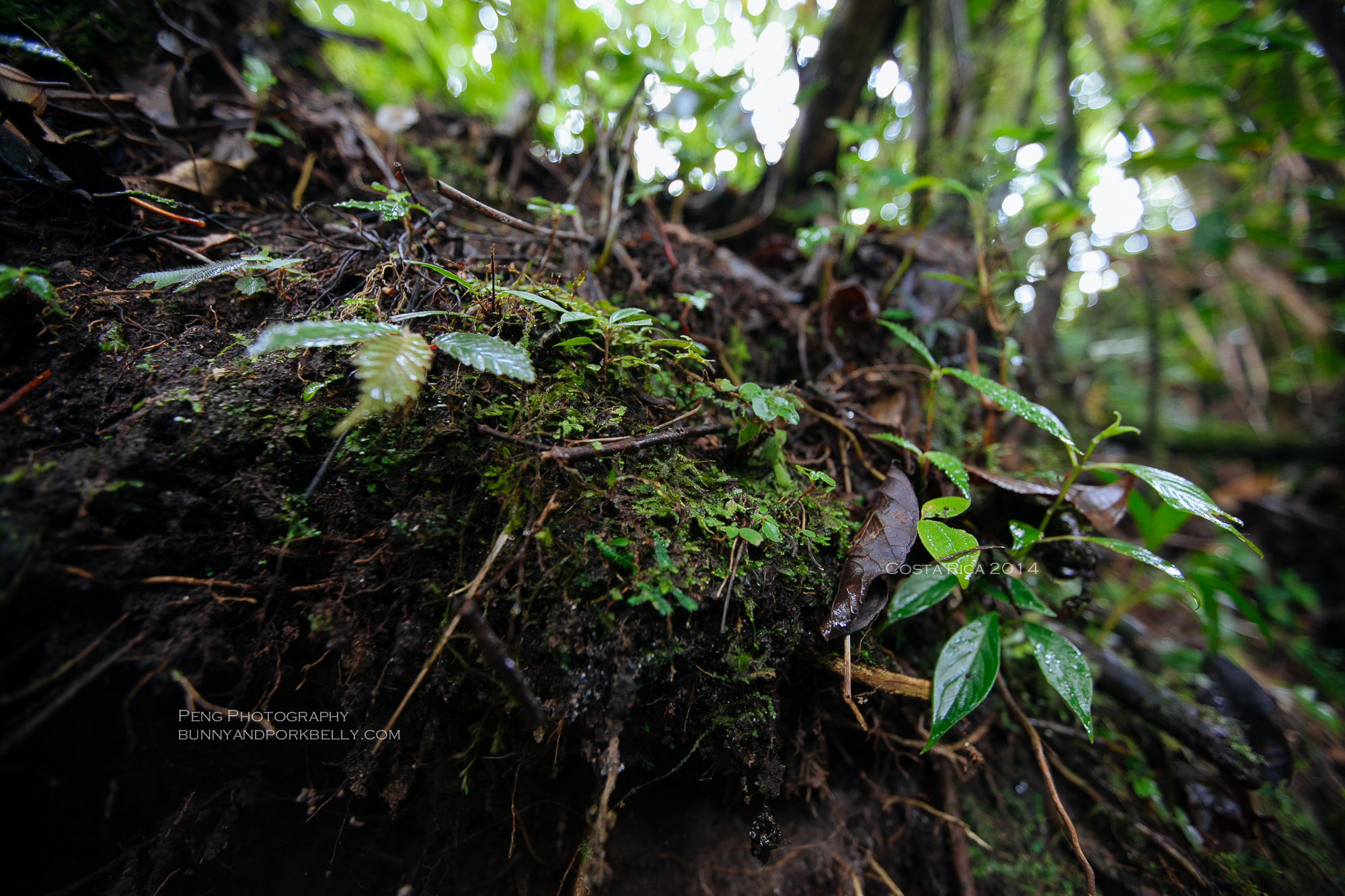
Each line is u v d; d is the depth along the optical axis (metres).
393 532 0.19
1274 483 0.64
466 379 0.21
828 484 0.24
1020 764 0.29
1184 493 0.21
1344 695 0.43
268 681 0.19
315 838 0.21
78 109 0.27
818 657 0.22
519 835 0.23
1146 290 0.69
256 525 0.19
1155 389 0.66
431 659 0.17
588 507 0.20
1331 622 0.51
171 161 0.28
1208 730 0.28
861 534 0.23
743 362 0.31
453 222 0.32
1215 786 0.28
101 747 0.18
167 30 0.32
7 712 0.16
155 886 0.19
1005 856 0.27
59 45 0.28
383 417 0.20
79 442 0.18
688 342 0.23
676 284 0.31
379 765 0.20
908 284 0.39
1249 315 0.73
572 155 0.40
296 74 0.39
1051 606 0.30
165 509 0.18
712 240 0.40
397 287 0.23
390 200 0.23
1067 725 0.31
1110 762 0.30
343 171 0.34
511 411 0.20
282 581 0.19
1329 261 0.57
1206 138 0.57
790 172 0.44
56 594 0.16
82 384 0.19
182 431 0.18
